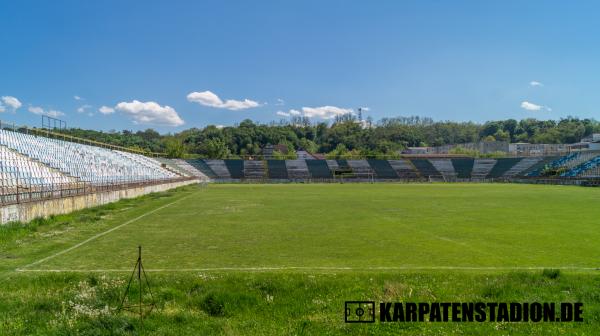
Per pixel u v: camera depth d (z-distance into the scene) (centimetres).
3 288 1079
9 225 1906
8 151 3316
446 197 4450
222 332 852
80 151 4994
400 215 2795
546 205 3497
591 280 1165
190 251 1594
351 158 10931
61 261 1402
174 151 10438
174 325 888
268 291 1084
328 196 4625
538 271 1261
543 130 17825
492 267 1341
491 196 4584
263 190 5866
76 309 944
